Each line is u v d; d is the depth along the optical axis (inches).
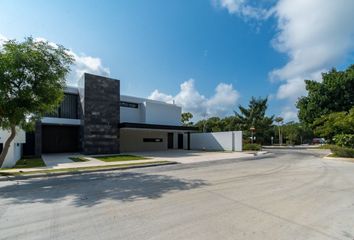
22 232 162.4
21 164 561.0
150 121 1142.3
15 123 433.1
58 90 446.0
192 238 148.6
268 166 526.0
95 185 324.5
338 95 1068.5
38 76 411.2
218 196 253.4
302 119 1189.1
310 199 240.2
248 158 742.5
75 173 446.9
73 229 165.8
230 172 431.8
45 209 215.5
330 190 280.2
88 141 820.6
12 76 394.9
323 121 956.0
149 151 1098.7
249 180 348.5
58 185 330.3
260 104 1827.0
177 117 1278.3
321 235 153.1
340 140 783.1
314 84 1136.2
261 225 170.1
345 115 839.7
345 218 184.2
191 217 187.5
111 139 885.2
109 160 651.5
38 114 457.4
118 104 917.2
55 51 423.8
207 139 1240.8
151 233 156.8
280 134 2155.5
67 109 922.7
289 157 781.9
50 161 625.9
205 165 553.9
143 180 356.5
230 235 152.9
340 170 452.8
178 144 1355.8
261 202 229.8
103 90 875.4
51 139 928.9
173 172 438.9
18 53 384.8
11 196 268.4
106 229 164.7
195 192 272.8
